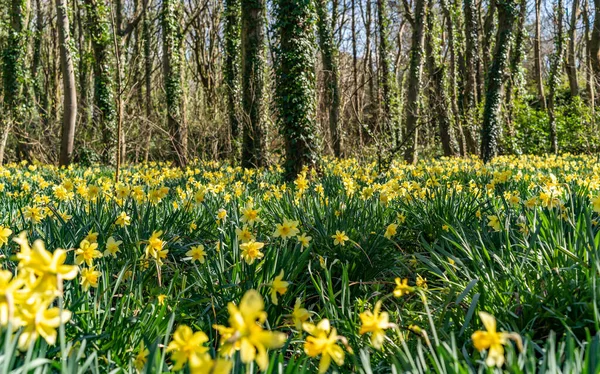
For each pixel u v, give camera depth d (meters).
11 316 1.19
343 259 4.11
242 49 15.16
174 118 19.98
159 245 3.04
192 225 4.73
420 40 21.64
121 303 2.61
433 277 4.12
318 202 5.66
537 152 26.75
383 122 20.36
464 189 7.23
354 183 7.38
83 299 2.61
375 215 5.05
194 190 7.08
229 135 18.31
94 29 19.16
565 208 3.92
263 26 15.27
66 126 17.11
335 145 19.86
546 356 1.84
